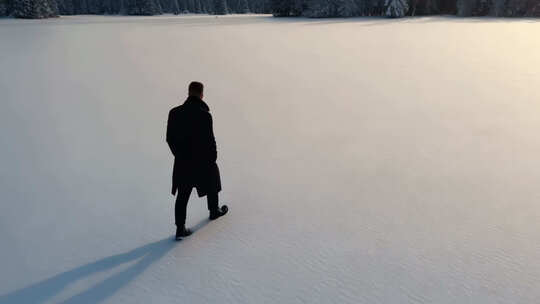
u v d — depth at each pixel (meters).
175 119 3.01
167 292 2.63
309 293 2.59
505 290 2.57
